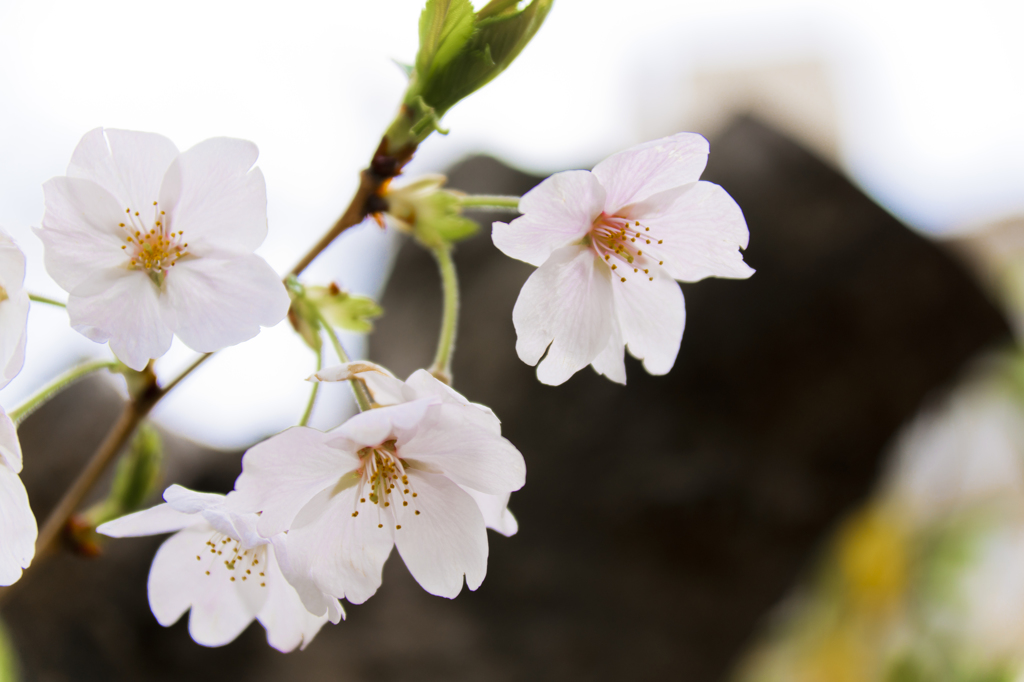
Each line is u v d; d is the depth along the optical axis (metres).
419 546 0.28
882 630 0.76
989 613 0.76
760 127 0.69
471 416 0.27
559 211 0.28
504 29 0.28
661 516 0.58
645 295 0.30
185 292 0.27
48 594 0.51
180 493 0.27
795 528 0.60
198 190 0.27
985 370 0.71
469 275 0.66
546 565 0.58
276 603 0.29
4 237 0.26
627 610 0.59
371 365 0.27
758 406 0.60
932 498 0.80
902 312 0.63
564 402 0.60
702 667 0.59
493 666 0.57
